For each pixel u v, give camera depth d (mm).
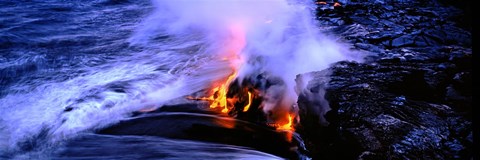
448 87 4711
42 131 5562
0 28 12406
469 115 3951
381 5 12102
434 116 4012
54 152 5027
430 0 12664
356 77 5262
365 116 4105
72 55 9648
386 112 4141
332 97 4691
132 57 9477
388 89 4773
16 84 7473
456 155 3355
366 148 3615
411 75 5242
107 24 13562
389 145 3580
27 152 5027
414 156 3402
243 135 5340
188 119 5871
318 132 4602
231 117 5898
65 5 17109
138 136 5398
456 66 5539
